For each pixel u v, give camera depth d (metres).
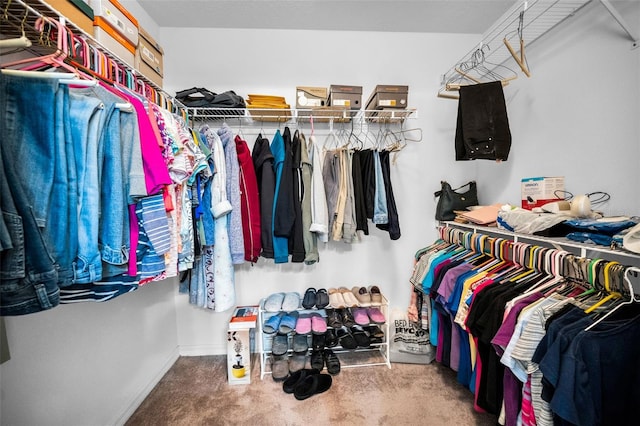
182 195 1.18
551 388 0.81
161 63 1.47
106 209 0.76
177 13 1.76
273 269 1.99
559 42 1.46
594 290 0.93
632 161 1.15
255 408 1.43
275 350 1.72
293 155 1.67
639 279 1.00
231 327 1.63
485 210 1.69
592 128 1.30
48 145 0.61
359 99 1.67
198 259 1.43
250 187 1.61
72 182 0.66
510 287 1.14
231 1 1.66
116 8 1.11
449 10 1.76
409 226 2.07
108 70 1.02
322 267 2.02
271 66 1.93
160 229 0.93
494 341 1.00
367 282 2.04
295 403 1.46
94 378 1.19
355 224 1.72
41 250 0.57
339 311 1.88
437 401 1.46
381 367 1.75
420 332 1.82
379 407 1.42
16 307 0.55
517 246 1.23
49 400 0.98
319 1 1.67
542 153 1.57
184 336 1.97
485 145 1.36
